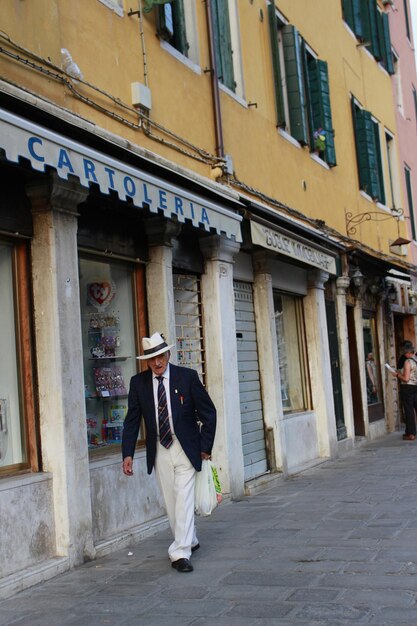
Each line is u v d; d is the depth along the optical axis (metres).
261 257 10.80
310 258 11.35
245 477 10.02
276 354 11.02
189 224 8.52
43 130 5.18
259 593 5.06
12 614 4.98
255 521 7.68
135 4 8.07
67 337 6.30
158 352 5.87
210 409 6.02
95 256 7.29
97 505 6.66
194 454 5.87
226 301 9.46
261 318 10.87
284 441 10.93
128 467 5.99
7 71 6.01
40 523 5.95
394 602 4.66
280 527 7.26
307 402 12.95
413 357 15.48
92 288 7.29
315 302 13.08
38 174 6.04
